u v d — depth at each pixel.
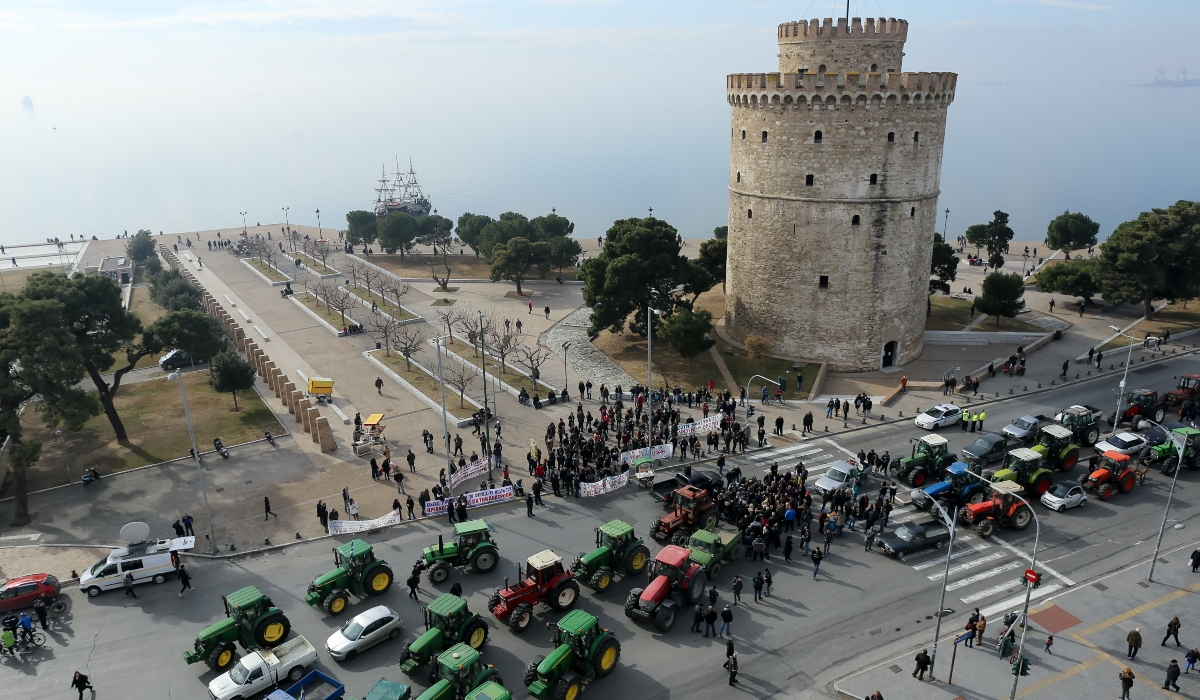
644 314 81.06
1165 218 81.69
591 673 32.84
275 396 71.19
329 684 31.95
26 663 35.88
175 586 41.84
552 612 38.59
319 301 108.00
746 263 75.88
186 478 54.44
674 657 35.31
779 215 71.19
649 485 50.97
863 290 70.25
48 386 49.38
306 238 150.25
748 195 73.56
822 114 66.12
